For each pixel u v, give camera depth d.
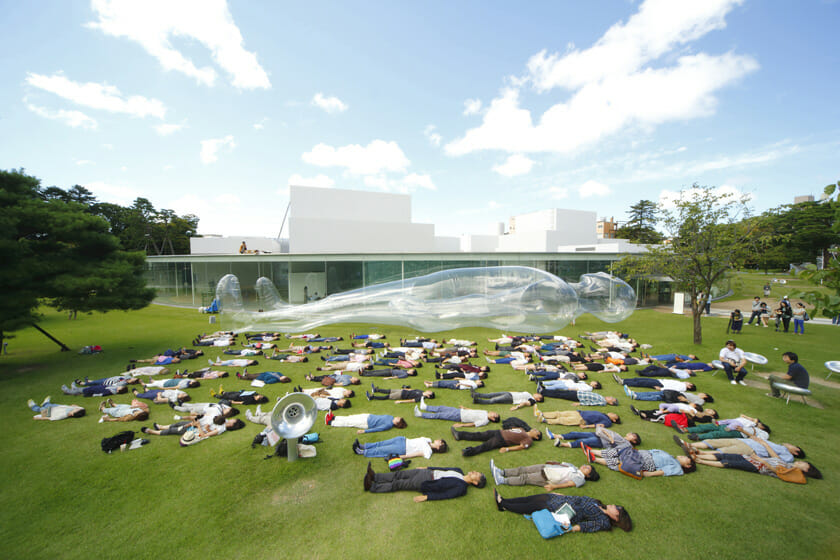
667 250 14.08
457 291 16.02
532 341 13.90
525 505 4.68
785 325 15.76
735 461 5.76
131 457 6.02
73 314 19.89
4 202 11.02
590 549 4.12
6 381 9.72
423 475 5.24
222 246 42.19
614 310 17.22
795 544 4.20
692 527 4.46
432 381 9.49
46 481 5.39
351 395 8.50
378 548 4.12
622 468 5.59
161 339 14.78
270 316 16.78
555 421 7.16
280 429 5.58
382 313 17.03
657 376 9.66
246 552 4.09
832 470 5.66
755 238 13.03
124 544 4.21
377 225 34.44
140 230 51.25
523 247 41.28
